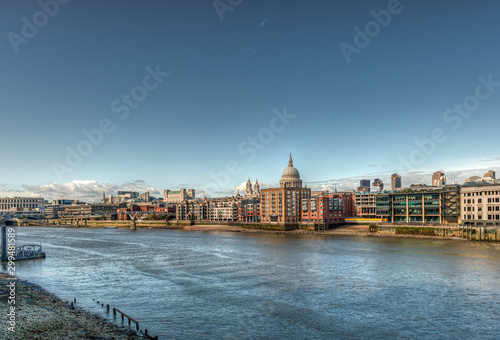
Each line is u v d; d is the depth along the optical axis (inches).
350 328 2684.5
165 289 3769.7
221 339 2472.9
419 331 2632.9
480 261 5265.8
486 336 2549.2
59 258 6033.5
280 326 2714.1
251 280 4163.4
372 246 7273.6
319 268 4857.3
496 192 7731.3
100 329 2514.8
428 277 4229.8
